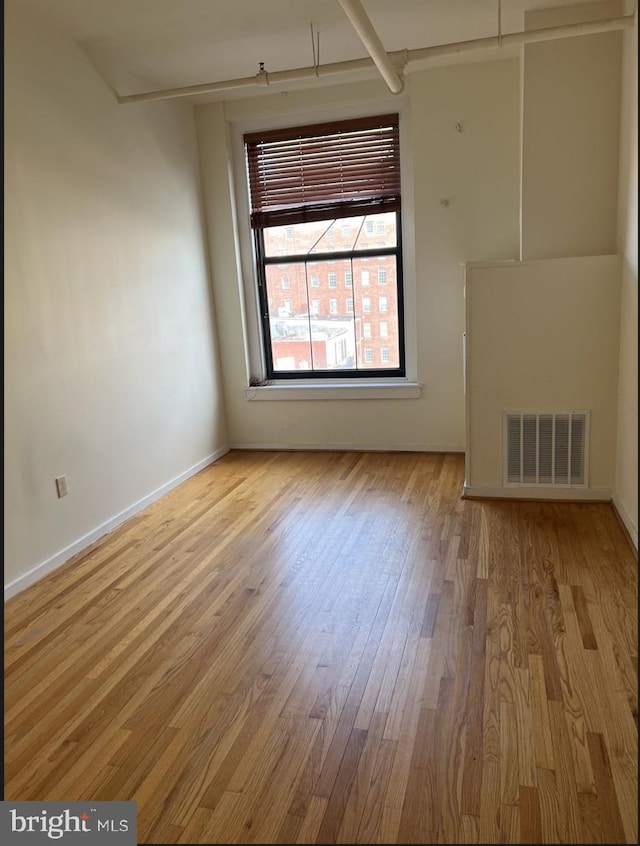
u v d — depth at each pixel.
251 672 2.19
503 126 4.21
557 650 2.20
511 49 3.96
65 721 1.99
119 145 3.76
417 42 3.81
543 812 1.54
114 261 3.70
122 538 3.49
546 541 3.10
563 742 1.76
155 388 4.13
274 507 3.85
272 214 4.86
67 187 3.29
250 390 5.09
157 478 4.15
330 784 1.67
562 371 3.50
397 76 3.33
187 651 2.34
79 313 3.37
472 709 1.92
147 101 4.05
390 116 4.46
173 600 2.75
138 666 2.27
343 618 2.51
